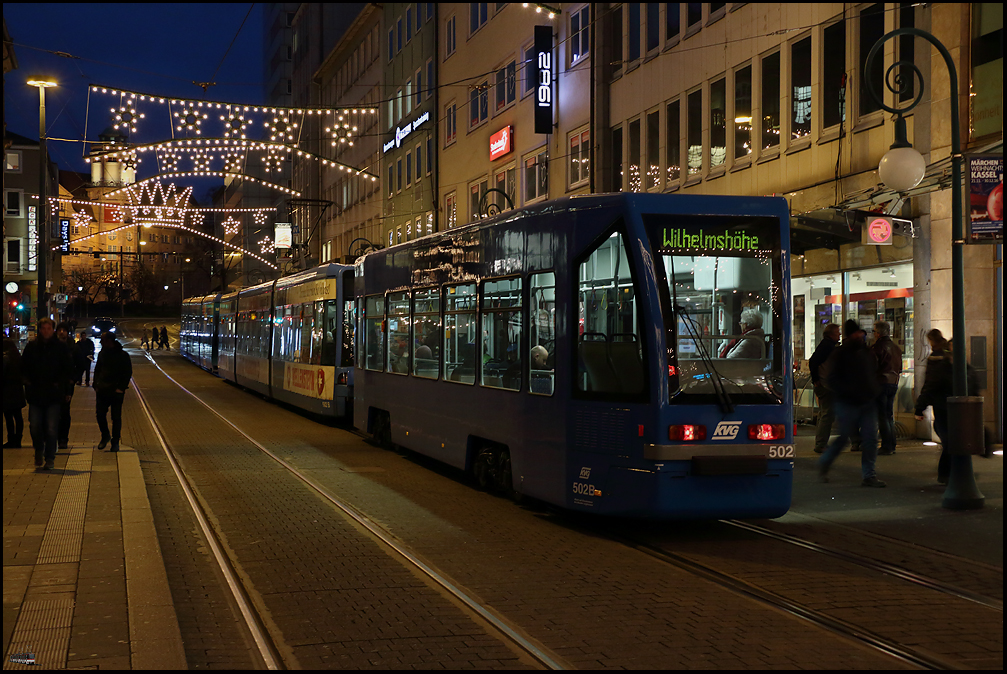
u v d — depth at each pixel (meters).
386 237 49.31
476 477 11.83
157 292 132.50
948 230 14.76
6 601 6.28
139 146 22.61
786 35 18.88
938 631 6.14
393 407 14.94
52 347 12.48
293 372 23.17
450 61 39.16
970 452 10.20
